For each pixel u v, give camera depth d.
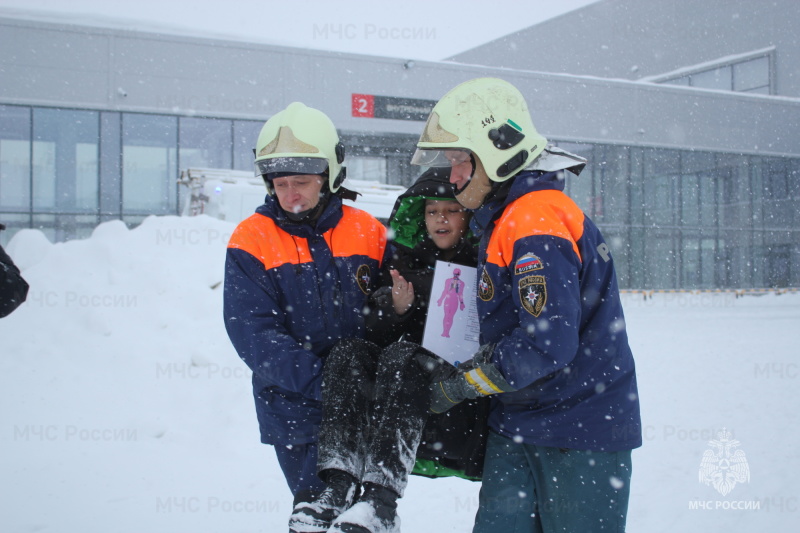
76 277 8.17
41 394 6.22
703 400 7.67
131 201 20.86
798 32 33.28
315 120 2.82
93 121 20.55
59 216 20.16
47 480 4.71
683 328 15.66
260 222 2.84
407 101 24.83
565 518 2.56
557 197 2.50
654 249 28.27
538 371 2.30
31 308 7.56
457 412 2.76
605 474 2.54
